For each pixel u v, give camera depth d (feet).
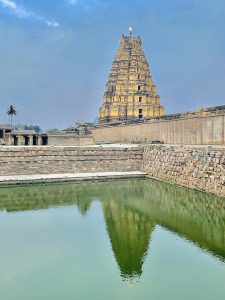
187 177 143.54
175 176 152.35
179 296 56.44
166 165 160.35
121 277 63.57
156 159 170.09
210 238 84.58
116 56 303.89
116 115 292.40
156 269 66.80
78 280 62.59
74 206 115.75
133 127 240.94
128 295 57.16
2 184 147.02
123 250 75.87
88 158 178.60
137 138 234.79
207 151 132.05
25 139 257.14
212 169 127.34
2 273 65.26
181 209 113.50
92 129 319.68
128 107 288.10
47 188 144.05
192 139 171.73
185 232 89.40
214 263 69.41
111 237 84.74
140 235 86.58
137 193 136.46
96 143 262.88
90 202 121.49
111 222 97.60
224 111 147.13
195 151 140.15
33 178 153.48
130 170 185.06
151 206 116.98
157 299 55.42
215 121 153.69
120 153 183.73
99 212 108.58
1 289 59.41
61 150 173.68
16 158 165.68
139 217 103.40
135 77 291.38
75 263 69.77
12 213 106.73
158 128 206.90
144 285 60.44
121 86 295.07
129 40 298.97
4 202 120.26
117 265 68.28
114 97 295.48
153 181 162.61
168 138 195.83
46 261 70.59
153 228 92.58
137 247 77.92
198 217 103.81
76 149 176.45
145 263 69.51
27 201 122.01
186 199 125.18
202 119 163.43
